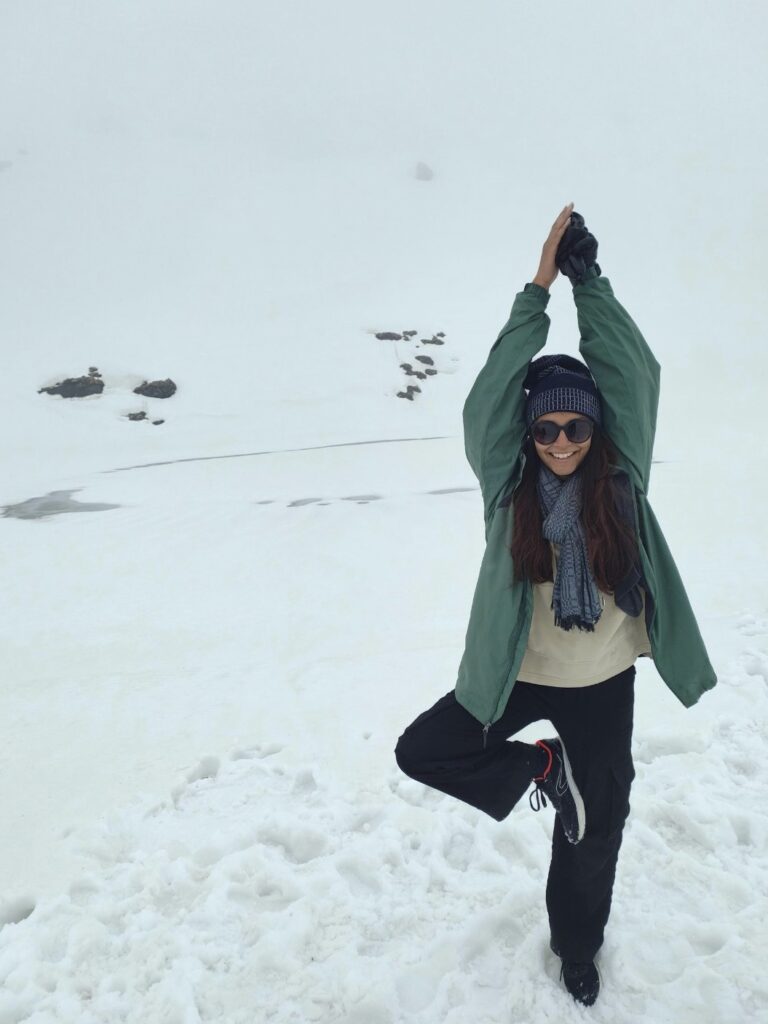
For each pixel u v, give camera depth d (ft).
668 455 63.52
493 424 6.93
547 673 6.93
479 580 7.01
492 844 9.57
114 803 11.18
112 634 20.06
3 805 11.37
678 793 10.27
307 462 65.62
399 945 8.11
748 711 12.64
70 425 107.14
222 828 10.36
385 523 33.09
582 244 6.88
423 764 7.13
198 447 90.68
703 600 19.53
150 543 31.42
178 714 14.29
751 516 31.24
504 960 7.89
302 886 8.97
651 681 14.02
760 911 8.20
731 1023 6.98
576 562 6.44
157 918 8.66
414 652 16.96
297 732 13.12
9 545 32.50
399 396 123.95
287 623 20.06
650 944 7.93
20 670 17.58
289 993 7.60
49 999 7.61
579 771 6.93
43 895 9.22
